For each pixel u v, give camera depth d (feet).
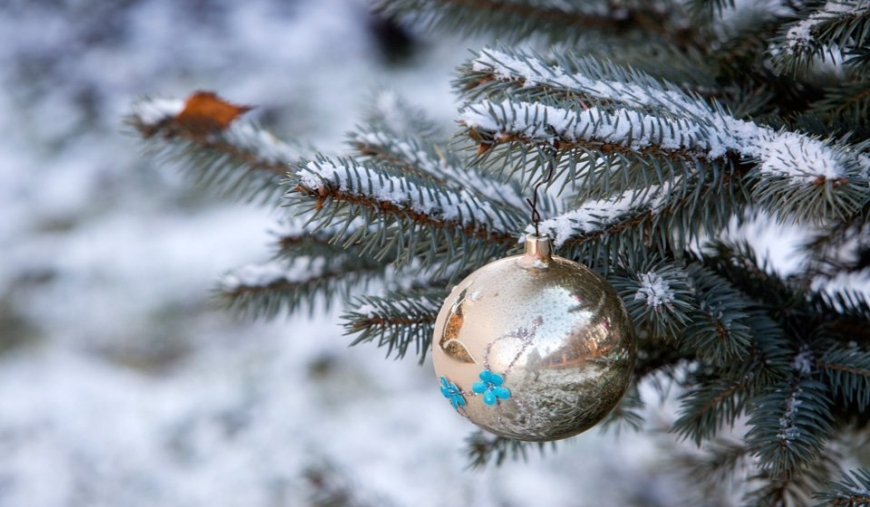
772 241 3.87
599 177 2.93
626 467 6.59
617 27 3.42
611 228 2.99
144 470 7.66
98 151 12.07
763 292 3.18
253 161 3.41
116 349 9.19
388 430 7.72
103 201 11.41
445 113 11.05
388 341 3.09
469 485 6.72
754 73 3.18
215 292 3.39
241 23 13.26
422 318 3.10
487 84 3.01
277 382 8.46
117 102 12.70
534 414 2.89
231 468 7.55
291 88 12.46
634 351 2.92
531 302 2.87
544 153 2.87
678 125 2.89
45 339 9.39
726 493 3.60
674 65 3.23
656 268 3.00
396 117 3.59
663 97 2.96
